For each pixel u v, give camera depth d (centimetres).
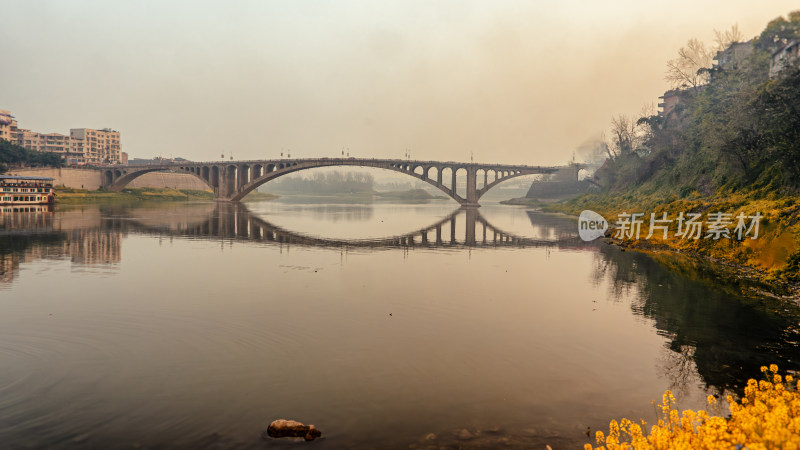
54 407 1386
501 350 1888
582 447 1187
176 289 2936
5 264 3781
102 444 1195
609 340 2020
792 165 4469
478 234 6700
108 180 17838
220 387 1527
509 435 1246
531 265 3981
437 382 1580
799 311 2478
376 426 1291
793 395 1047
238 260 4119
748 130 5216
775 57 6962
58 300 2634
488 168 16175
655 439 917
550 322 2281
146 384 1546
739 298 2766
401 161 15538
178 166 16662
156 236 5797
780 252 3456
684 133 7956
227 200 16212
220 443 1205
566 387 1548
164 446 1188
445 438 1230
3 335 2028
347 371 1664
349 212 12181
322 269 3703
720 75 7500
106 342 1953
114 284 3069
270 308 2498
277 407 1395
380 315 2384
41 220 7538
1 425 1282
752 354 1852
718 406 1415
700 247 4391
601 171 12262
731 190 5362
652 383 1582
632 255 4519
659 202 7138
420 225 8194
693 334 2098
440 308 2533
